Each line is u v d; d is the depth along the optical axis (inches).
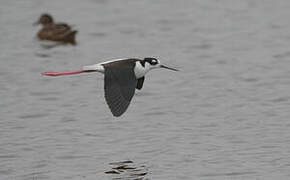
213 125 616.7
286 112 646.5
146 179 496.1
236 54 855.1
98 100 701.3
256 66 804.0
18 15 1053.8
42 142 583.2
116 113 416.2
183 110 663.1
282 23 987.3
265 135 586.2
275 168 512.1
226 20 1011.9
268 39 915.4
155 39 927.7
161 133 599.5
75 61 834.2
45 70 800.3
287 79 752.3
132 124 626.2
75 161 538.9
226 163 524.7
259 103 676.7
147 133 600.7
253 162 525.7
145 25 996.6
